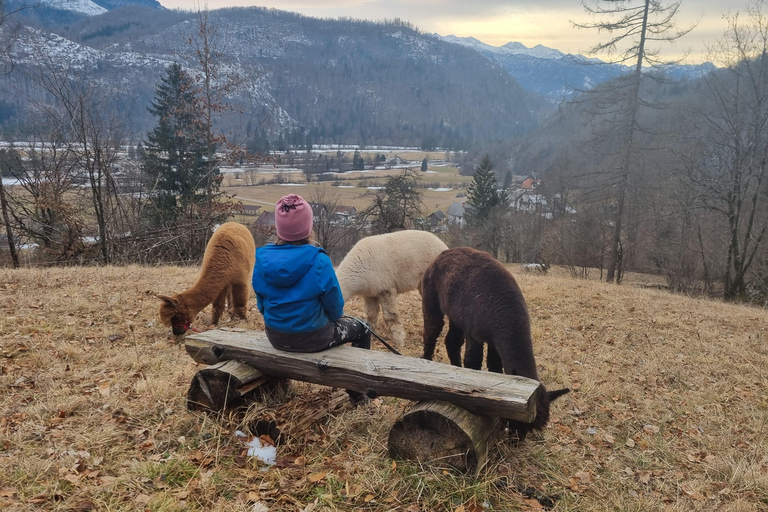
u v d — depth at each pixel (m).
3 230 13.71
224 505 2.55
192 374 4.23
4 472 2.67
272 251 3.16
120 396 3.72
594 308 8.41
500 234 35.50
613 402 4.69
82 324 5.59
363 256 5.61
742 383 5.38
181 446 3.09
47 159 15.36
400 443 3.01
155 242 14.22
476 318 3.65
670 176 20.39
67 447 2.98
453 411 2.87
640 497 3.17
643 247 25.78
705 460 3.70
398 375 3.00
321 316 3.24
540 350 5.98
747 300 18.92
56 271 8.70
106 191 15.02
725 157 18.73
